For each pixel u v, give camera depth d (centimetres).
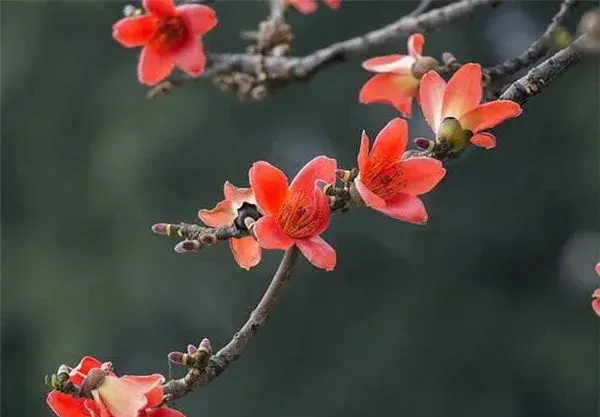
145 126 1897
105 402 240
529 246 1948
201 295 1809
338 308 1898
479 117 256
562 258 1948
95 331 1886
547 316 1945
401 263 1931
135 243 1891
